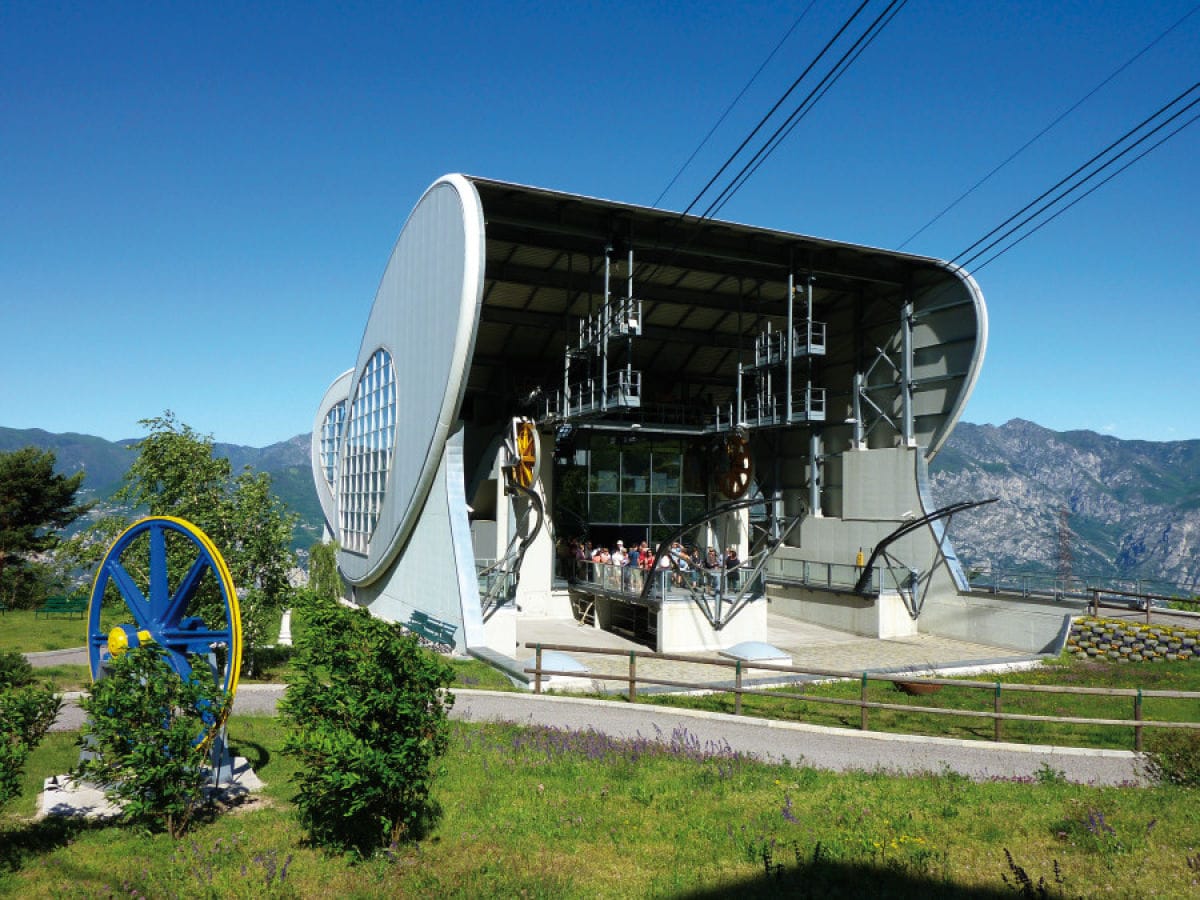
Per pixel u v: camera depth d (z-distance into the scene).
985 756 12.43
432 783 9.77
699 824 8.60
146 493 19.00
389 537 28.92
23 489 47.00
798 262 29.47
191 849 7.77
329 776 7.48
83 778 8.91
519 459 27.25
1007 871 7.08
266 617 18.86
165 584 10.80
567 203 24.66
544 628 29.89
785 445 37.12
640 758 11.52
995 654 25.62
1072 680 20.47
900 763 11.98
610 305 27.09
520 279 29.61
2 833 8.22
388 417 29.48
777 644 27.56
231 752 11.59
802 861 7.36
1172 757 11.38
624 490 34.66
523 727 13.44
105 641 11.52
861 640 28.61
